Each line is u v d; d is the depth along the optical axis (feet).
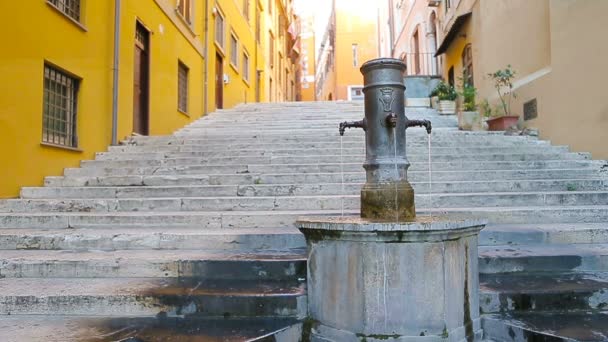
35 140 18.34
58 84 20.43
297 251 12.19
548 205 16.12
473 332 8.75
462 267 8.62
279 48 98.07
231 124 34.50
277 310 9.46
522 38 28.66
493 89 32.68
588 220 14.46
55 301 9.75
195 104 39.93
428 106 43.14
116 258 11.44
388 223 7.89
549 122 24.90
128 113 26.73
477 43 36.55
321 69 152.66
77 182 19.12
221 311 9.53
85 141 22.18
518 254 11.24
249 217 14.57
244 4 61.93
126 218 14.69
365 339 8.02
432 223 7.88
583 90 21.75
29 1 17.87
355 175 19.10
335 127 31.42
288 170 20.66
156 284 10.53
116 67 24.66
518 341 8.55
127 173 20.72
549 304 9.40
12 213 15.44
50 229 14.25
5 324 9.17
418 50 59.31
